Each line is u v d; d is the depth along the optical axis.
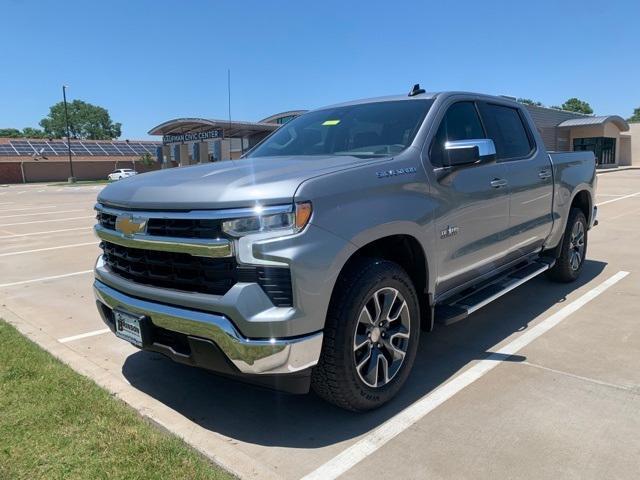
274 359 2.77
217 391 3.73
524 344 4.41
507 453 2.88
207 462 2.82
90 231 12.55
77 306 5.90
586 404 3.38
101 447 2.89
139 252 3.27
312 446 3.01
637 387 3.61
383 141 3.88
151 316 3.13
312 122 4.63
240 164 3.66
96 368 4.11
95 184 53.22
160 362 4.24
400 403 3.47
